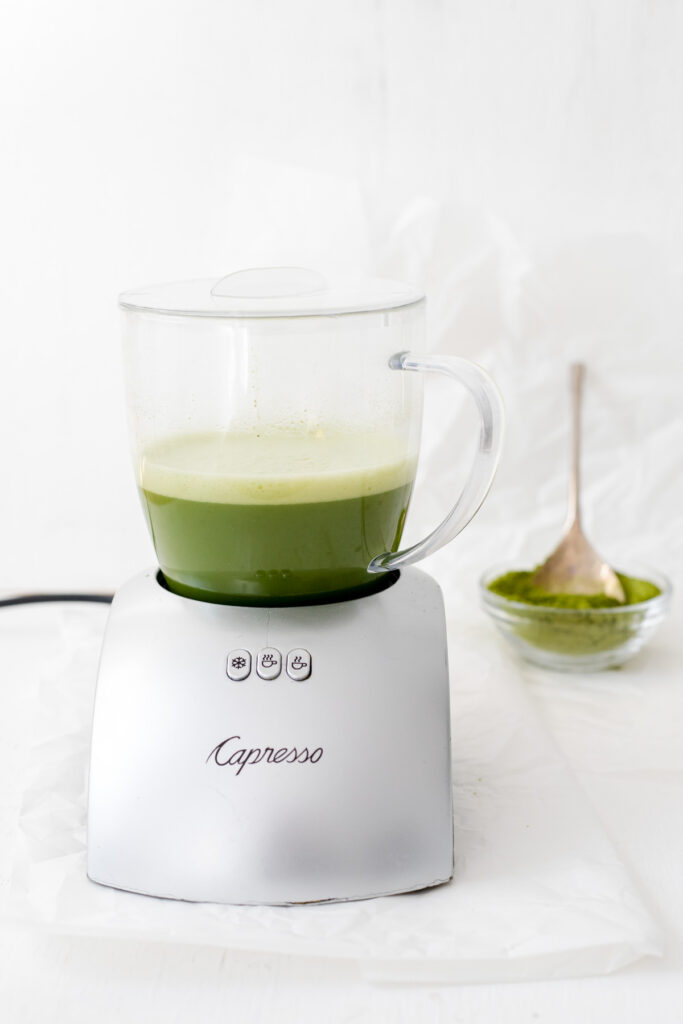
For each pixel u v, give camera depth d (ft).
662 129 2.72
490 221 2.79
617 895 1.73
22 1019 1.61
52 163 2.81
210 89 2.75
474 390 1.77
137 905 1.70
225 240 2.81
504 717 2.13
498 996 1.65
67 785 1.95
